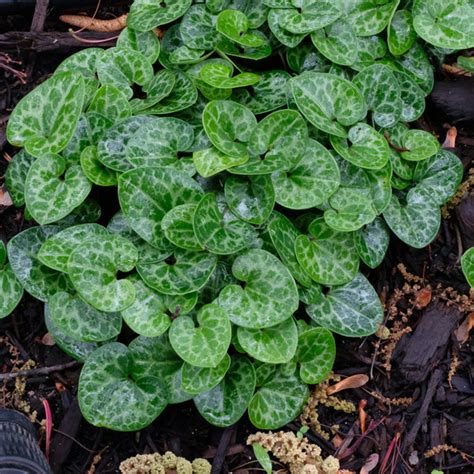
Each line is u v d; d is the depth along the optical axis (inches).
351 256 46.6
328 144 47.5
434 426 47.1
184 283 45.2
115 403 45.0
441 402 47.3
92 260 44.9
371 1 48.6
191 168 46.1
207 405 45.4
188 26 48.1
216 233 45.3
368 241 47.1
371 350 47.7
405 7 48.9
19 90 49.3
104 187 47.6
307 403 46.8
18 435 44.0
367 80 47.4
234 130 46.2
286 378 46.1
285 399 45.9
